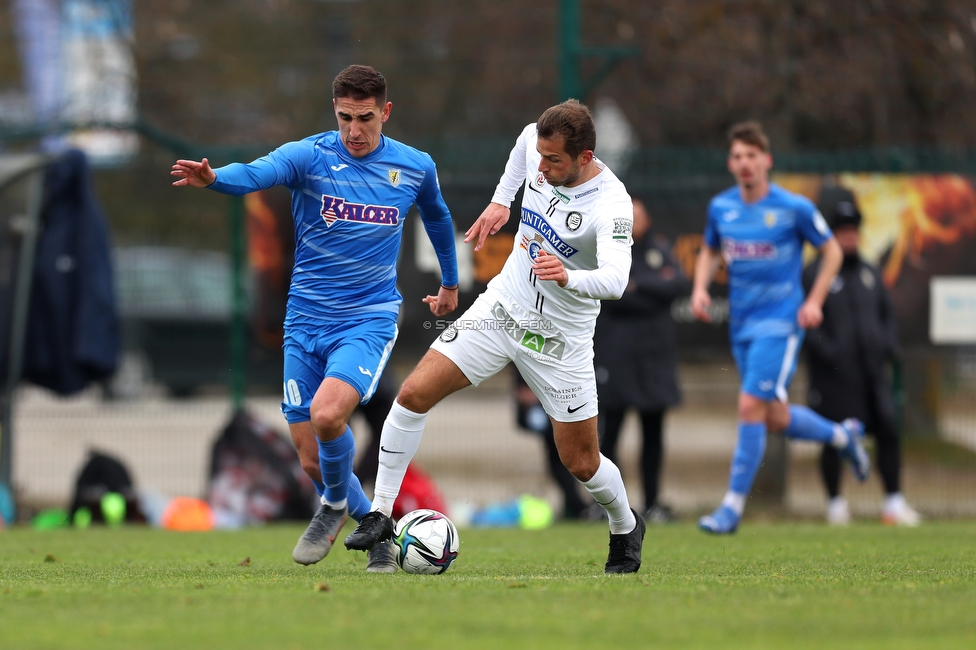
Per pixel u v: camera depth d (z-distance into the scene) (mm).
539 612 13617
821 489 42281
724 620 13078
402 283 36438
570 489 35656
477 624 12742
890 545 25172
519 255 17844
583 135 16734
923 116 47312
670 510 34250
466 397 42594
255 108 68062
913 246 37344
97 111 50250
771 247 28281
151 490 39250
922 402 42594
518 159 18609
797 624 12852
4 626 12625
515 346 17625
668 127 52594
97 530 32344
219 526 34594
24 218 36625
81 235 36875
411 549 18328
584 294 16422
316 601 14500
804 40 45094
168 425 39375
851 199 37250
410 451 18031
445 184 36656
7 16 61406
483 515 34812
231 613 13508
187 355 38875
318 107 68000
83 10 56625
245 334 37531
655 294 33500
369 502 19969
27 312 36844
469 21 66188
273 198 37188
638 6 49938
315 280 18891
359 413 34500
